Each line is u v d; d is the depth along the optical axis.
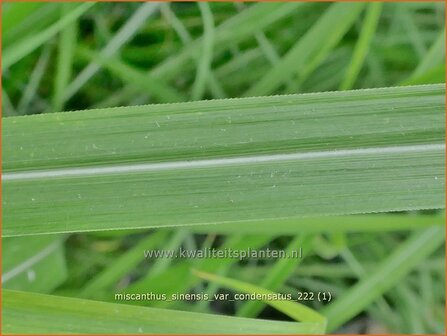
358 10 0.11
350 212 0.08
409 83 0.11
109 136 0.08
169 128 0.08
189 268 0.11
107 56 0.11
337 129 0.08
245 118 0.08
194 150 0.08
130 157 0.08
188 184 0.08
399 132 0.08
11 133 0.08
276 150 0.08
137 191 0.08
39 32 0.11
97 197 0.08
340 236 0.11
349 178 0.08
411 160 0.08
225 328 0.09
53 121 0.08
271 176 0.08
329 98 0.08
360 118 0.08
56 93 0.11
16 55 0.10
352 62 0.11
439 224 0.11
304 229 0.11
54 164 0.08
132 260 0.11
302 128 0.08
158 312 0.09
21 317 0.09
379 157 0.08
